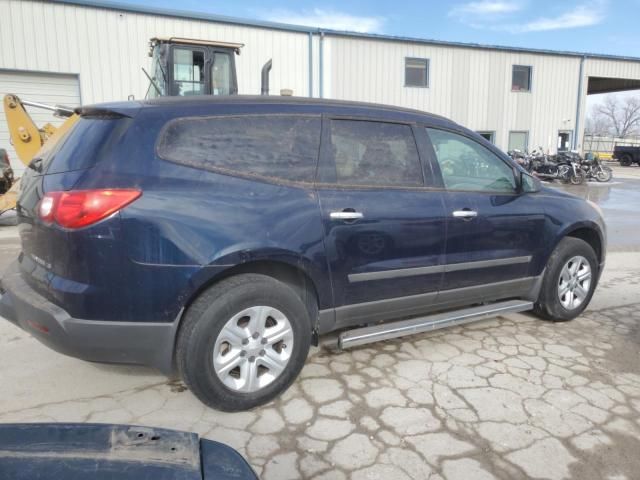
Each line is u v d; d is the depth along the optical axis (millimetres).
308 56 17797
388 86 19734
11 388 3174
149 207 2631
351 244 3217
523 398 3164
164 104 2869
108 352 2699
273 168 3041
